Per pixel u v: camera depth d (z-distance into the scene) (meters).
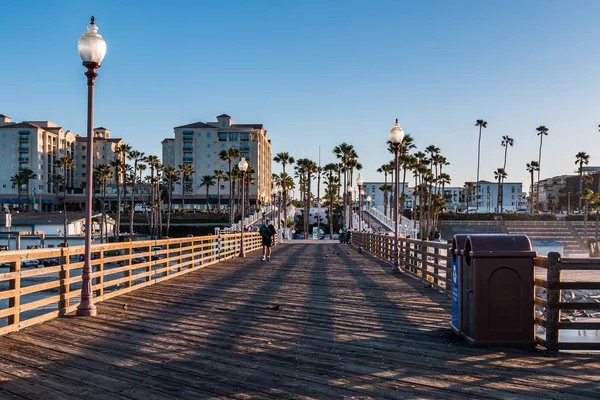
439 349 7.17
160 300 11.69
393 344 7.52
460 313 7.85
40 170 125.88
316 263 23.06
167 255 16.12
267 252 24.62
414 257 17.34
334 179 134.75
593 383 5.68
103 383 5.71
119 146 110.62
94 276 11.01
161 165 118.44
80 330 8.39
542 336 7.70
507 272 7.14
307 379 5.88
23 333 8.12
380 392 5.43
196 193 127.25
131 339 7.80
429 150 125.75
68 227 86.06
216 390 5.49
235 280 15.97
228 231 46.84
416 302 11.56
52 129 131.88
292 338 7.95
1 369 6.19
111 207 134.62
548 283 6.89
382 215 72.38
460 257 7.84
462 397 5.27
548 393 5.36
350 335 8.15
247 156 125.94
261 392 5.43
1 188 124.44
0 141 124.25
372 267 20.97
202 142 126.50
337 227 125.00
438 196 102.19
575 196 161.12
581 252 86.12
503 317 7.14
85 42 9.43
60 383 5.70
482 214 103.25
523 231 94.69
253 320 9.38
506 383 5.69
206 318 9.55
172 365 6.44
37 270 8.72
